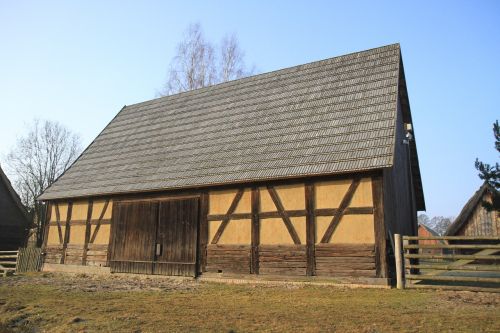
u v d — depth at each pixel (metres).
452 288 10.16
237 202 13.65
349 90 14.78
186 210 14.73
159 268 14.92
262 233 12.98
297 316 7.62
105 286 12.41
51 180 39.47
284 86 16.98
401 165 15.73
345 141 12.74
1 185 26.33
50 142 40.19
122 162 18.08
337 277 11.54
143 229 15.68
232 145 15.32
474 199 25.00
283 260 12.45
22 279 14.71
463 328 6.46
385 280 10.88
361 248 11.36
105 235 16.80
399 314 7.57
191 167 15.27
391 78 14.27
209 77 30.08
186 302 9.34
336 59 16.80
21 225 26.94
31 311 8.45
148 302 9.36
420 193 21.08
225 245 13.59
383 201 11.38
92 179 18.03
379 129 12.54
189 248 14.34
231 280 13.16
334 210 11.97
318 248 11.97
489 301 8.60
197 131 17.39
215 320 7.41
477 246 10.05
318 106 14.86
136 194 16.19
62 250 17.92
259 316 7.68
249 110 16.75
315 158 12.66
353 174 11.90
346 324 6.92
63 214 18.39
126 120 21.52
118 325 7.15
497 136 16.53
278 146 13.99
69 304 9.11
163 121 19.58
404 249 10.95
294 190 12.70
